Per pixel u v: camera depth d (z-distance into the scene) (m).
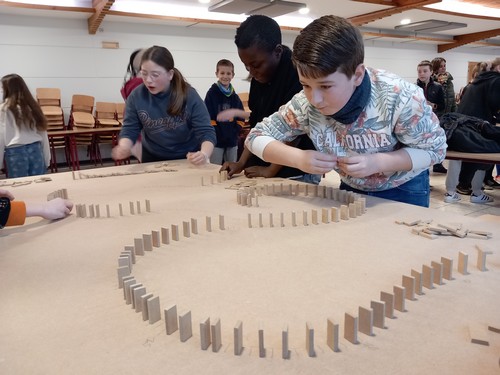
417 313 0.68
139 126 2.17
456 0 6.82
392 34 8.88
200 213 1.28
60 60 6.09
